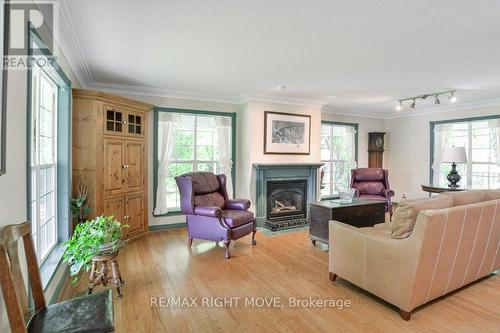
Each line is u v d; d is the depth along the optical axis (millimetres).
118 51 2943
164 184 4684
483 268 2625
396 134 6867
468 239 2293
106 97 3432
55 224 2801
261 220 4926
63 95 2865
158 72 3682
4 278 1151
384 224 3078
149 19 2256
